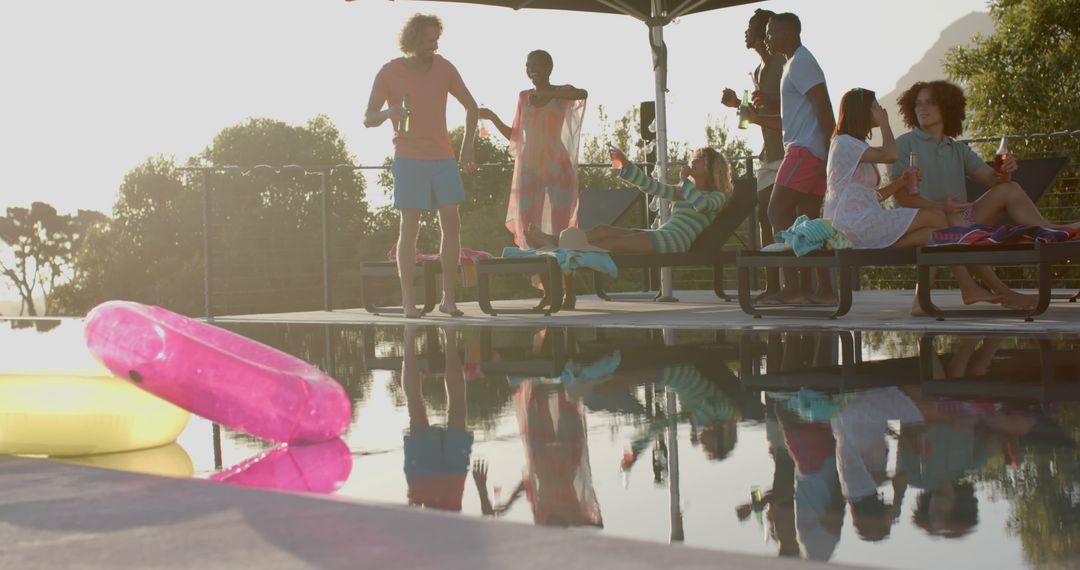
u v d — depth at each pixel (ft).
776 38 15.78
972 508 3.59
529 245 18.16
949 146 14.40
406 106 16.29
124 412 5.51
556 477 4.43
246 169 22.07
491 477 4.49
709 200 18.26
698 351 10.19
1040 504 3.61
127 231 118.21
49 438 5.49
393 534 2.85
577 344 11.50
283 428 5.46
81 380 5.60
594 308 18.99
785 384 7.50
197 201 117.19
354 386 8.32
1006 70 59.36
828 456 4.70
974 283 13.99
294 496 3.38
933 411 5.99
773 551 3.13
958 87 14.52
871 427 5.49
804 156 15.31
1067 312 13.70
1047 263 12.04
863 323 12.74
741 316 15.10
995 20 61.05
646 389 7.47
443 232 17.28
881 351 9.60
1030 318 12.23
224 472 4.85
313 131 109.50
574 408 6.61
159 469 5.00
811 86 15.25
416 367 9.69
